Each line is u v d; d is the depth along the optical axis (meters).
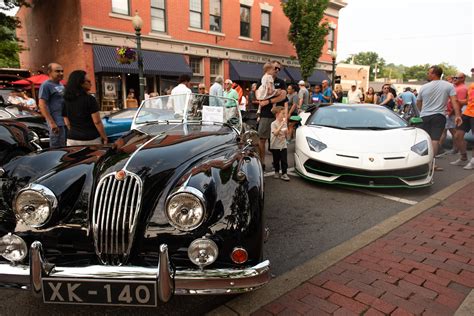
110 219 2.09
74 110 3.90
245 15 17.88
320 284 2.47
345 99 13.58
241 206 2.03
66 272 1.85
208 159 2.42
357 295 2.34
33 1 17.83
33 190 2.07
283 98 5.43
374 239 3.19
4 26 16.08
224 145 2.94
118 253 2.07
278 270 2.72
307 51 18.25
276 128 5.17
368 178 4.39
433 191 4.72
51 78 5.00
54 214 2.09
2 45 16.41
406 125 5.21
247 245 1.98
